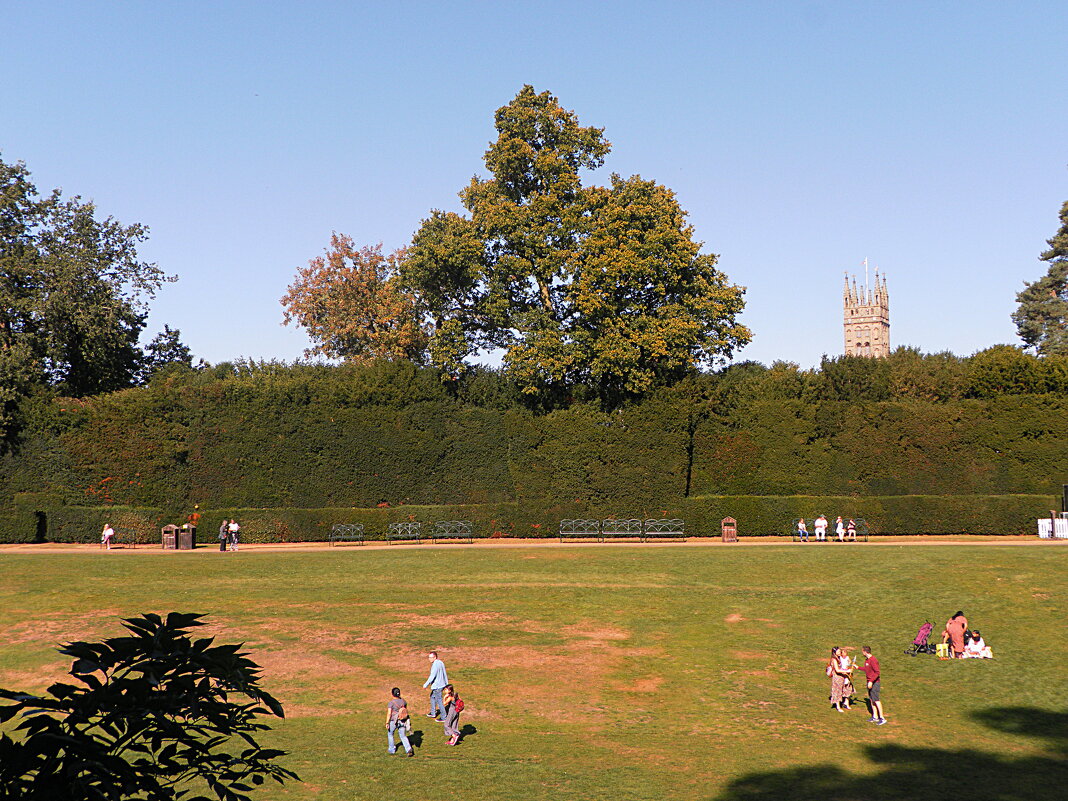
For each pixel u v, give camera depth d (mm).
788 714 24094
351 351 79625
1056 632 30641
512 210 55625
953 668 27812
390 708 21047
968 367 57500
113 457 51906
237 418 53406
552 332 55156
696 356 58562
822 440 54344
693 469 54125
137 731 5395
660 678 27000
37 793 4832
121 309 57281
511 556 43719
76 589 36875
